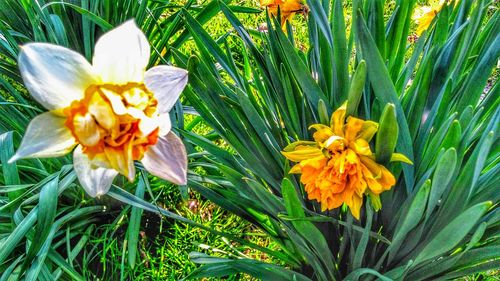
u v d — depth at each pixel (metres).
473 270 0.53
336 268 0.57
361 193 0.48
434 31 0.57
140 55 0.39
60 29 0.67
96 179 0.41
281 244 0.60
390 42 0.56
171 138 0.41
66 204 0.69
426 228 0.55
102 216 0.70
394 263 0.56
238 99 0.56
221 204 0.59
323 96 0.54
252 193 0.56
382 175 0.49
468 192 0.50
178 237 0.69
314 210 0.58
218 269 0.58
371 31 0.54
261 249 0.59
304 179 0.50
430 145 0.51
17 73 0.70
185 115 0.83
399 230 0.51
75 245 0.68
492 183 0.52
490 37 0.52
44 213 0.56
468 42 0.51
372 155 0.49
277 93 0.56
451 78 0.50
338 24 0.51
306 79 0.53
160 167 0.41
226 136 0.56
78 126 0.37
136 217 0.62
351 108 0.50
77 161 0.40
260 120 0.55
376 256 0.57
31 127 0.38
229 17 0.59
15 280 0.57
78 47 0.71
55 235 0.64
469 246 0.49
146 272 0.65
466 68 0.58
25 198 0.65
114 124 0.37
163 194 0.74
